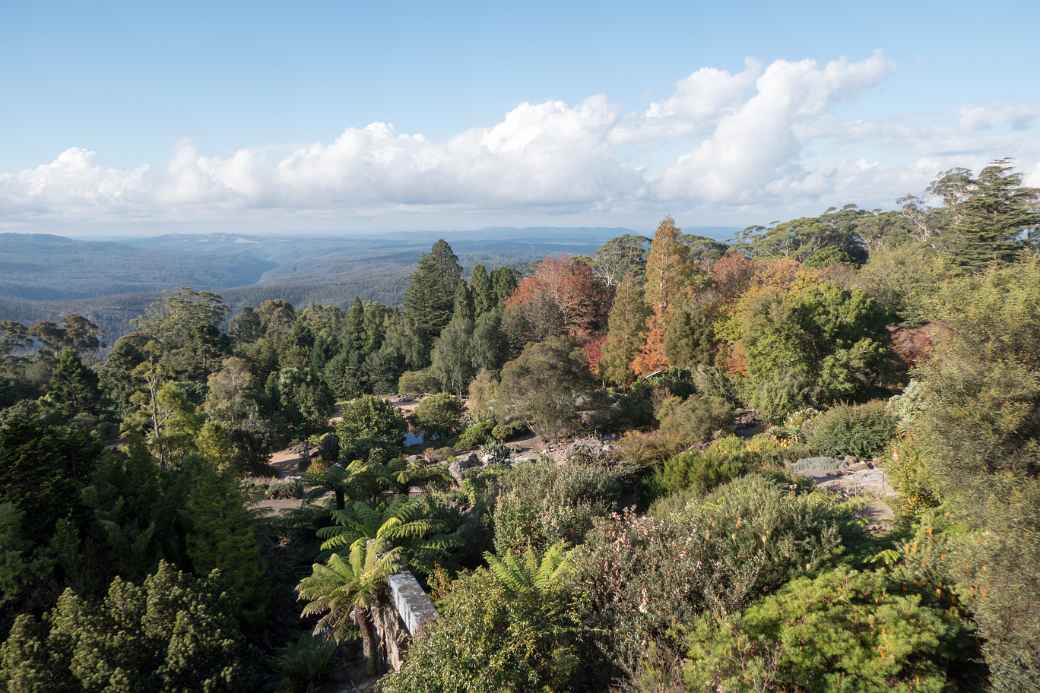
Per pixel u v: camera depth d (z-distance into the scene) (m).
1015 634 5.41
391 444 33.00
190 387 54.34
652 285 47.47
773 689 5.62
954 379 8.73
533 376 29.62
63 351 52.44
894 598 6.21
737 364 34.56
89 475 14.39
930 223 68.81
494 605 6.71
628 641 6.71
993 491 7.38
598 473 13.80
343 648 10.34
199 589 9.25
